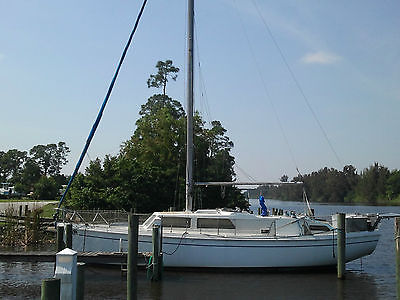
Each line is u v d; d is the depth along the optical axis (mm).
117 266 17625
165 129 40406
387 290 15305
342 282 16422
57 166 118688
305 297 14242
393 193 126375
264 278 16719
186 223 17969
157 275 15945
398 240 10836
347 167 143500
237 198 42188
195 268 17328
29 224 24766
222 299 13812
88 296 13805
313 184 144125
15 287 14898
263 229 17953
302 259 17547
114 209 32125
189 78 19781
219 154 46562
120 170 33438
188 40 19875
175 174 37094
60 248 16453
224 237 17219
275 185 18922
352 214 19750
